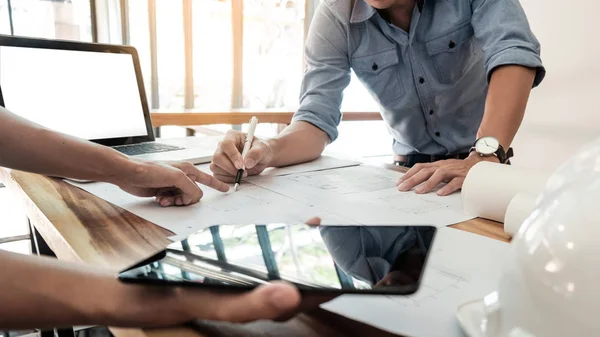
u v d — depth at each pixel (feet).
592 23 5.11
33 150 1.71
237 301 0.77
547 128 5.70
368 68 3.66
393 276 0.82
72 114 3.03
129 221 1.60
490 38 2.88
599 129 5.12
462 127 3.86
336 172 2.59
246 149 2.42
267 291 0.73
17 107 2.77
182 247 1.00
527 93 2.63
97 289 0.91
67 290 0.90
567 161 0.82
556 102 5.57
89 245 1.34
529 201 1.39
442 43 3.44
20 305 0.87
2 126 1.67
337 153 3.37
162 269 0.88
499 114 2.55
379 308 0.96
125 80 3.41
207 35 6.38
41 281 0.91
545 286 0.70
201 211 1.74
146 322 0.87
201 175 2.03
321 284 0.78
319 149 3.09
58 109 2.97
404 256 0.93
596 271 0.65
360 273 0.84
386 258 0.91
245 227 1.13
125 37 5.94
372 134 8.42
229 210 1.77
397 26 3.54
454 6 3.35
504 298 0.79
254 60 6.76
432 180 2.12
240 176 2.25
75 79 3.10
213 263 0.90
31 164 1.72
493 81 2.72
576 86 5.35
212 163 2.34
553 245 0.70
